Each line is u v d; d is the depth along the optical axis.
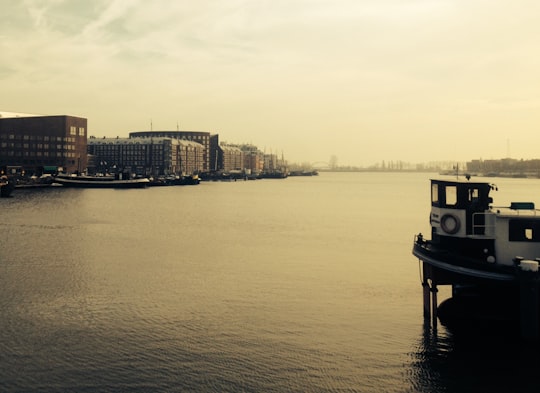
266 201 184.12
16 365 28.08
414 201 194.50
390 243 79.56
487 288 32.94
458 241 33.75
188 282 48.91
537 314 30.05
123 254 65.12
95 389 25.39
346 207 161.38
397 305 40.97
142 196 195.75
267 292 45.22
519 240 32.59
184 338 32.59
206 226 101.56
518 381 26.72
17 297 42.09
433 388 25.95
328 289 46.59
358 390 25.67
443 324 35.38
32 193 194.75
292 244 77.31
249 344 31.64
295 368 28.12
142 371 27.50
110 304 40.41
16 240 75.81
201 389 25.56
